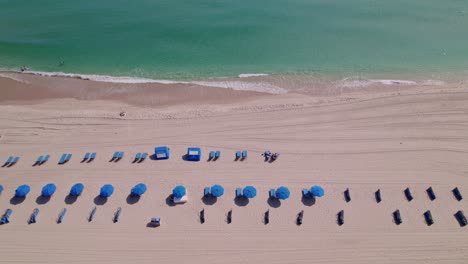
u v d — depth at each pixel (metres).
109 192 26.00
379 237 24.11
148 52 45.62
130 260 22.81
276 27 52.47
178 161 29.42
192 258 22.94
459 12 57.94
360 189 27.25
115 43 47.53
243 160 29.53
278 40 49.03
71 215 25.28
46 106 35.59
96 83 39.34
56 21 53.72
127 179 27.91
